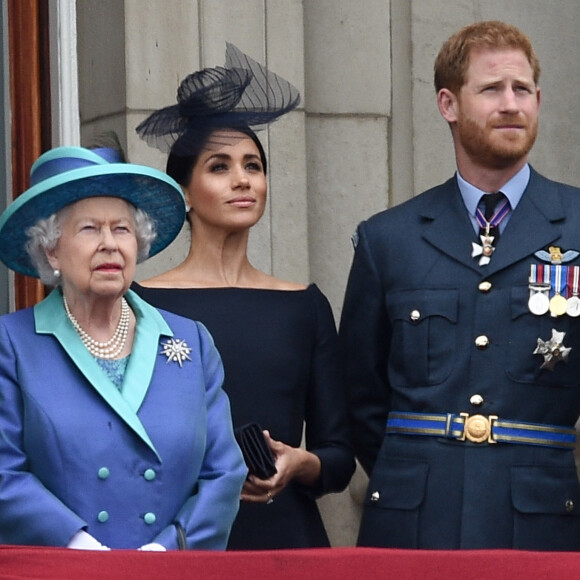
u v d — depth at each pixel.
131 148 24.14
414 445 19.83
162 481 16.47
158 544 16.17
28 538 16.02
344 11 25.91
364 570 15.09
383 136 25.94
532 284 19.75
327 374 20.92
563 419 19.73
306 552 15.23
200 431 16.83
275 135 25.02
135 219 17.03
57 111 24.23
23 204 16.58
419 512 19.58
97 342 16.91
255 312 20.67
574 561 15.12
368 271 20.70
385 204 25.91
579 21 26.39
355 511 25.00
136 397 16.59
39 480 16.31
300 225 25.12
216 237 21.17
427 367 19.86
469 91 20.09
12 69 24.27
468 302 19.88
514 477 19.39
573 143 26.34
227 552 15.13
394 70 26.03
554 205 20.23
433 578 15.11
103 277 16.61
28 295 23.81
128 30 24.23
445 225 20.39
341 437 20.75
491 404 19.55
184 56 24.48
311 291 21.23
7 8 24.28
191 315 20.50
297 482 20.36
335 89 25.84
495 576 15.10
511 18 26.27
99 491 16.25
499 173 20.27
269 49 25.03
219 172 20.97
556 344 19.56
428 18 26.08
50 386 16.50
